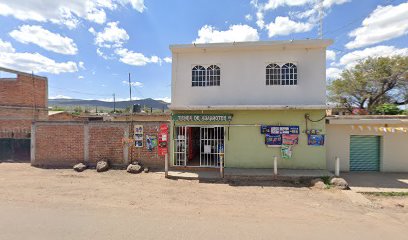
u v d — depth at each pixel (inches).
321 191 340.2
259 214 245.1
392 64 1050.7
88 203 270.4
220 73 467.2
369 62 1112.2
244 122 460.1
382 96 1123.9
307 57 451.8
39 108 754.8
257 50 461.4
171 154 468.4
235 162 462.6
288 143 450.6
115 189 334.0
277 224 218.1
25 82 710.5
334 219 234.2
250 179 400.8
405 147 471.2
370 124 461.4
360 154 482.3
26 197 287.9
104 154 478.9
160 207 262.8
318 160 446.6
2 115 663.1
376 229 211.3
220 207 267.0
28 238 179.0
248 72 462.0
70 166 478.3
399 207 277.6
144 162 472.4
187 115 456.1
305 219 232.7
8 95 676.7
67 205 261.4
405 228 214.4
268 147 457.1
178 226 208.5
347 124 468.4
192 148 536.1
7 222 210.7
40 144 489.4
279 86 454.6
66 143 485.4
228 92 464.8
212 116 452.8
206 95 468.4
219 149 467.8
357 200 297.7
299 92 451.5
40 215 228.8
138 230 197.9
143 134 472.7
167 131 465.7
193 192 328.8
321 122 446.3
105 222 214.2
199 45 457.1
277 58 456.4
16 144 538.3
